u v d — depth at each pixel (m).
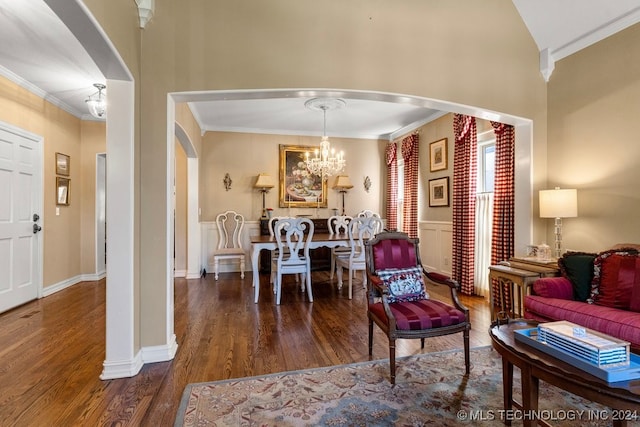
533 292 2.58
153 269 2.38
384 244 2.61
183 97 2.51
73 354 2.46
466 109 3.07
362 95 2.79
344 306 3.72
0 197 3.41
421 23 2.90
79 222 4.88
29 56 3.04
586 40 2.96
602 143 2.85
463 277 4.22
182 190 5.45
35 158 3.92
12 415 1.73
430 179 5.18
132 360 2.16
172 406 1.82
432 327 2.10
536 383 1.47
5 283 3.46
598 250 2.88
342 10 2.72
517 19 3.23
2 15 2.39
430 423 1.66
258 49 2.55
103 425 1.65
